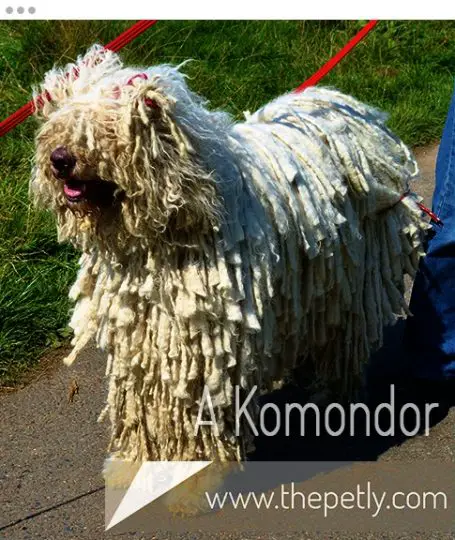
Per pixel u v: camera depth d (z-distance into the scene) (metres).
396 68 8.38
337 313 3.53
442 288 3.95
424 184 6.57
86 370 4.43
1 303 4.63
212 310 3.03
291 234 3.25
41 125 3.03
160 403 3.20
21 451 3.85
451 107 3.94
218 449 3.25
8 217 5.26
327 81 7.73
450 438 3.88
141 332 3.11
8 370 4.39
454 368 4.02
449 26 9.15
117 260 3.06
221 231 3.03
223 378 3.12
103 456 3.79
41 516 3.44
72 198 2.87
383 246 3.69
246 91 7.15
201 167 2.91
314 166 3.38
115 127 2.80
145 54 7.17
